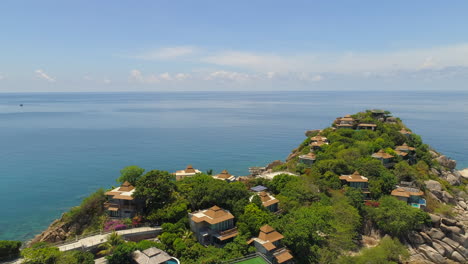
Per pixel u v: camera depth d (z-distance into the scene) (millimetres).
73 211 70375
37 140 193000
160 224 63062
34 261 44750
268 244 53656
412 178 87875
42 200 98625
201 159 152875
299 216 62031
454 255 66250
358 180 80375
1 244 49875
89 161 145375
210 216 59000
